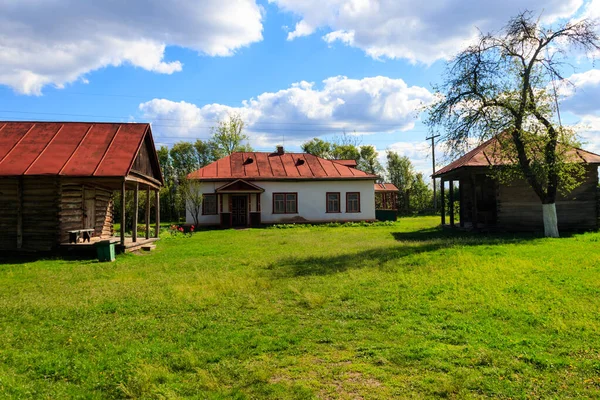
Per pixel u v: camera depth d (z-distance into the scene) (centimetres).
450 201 2353
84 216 1753
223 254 1482
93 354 518
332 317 661
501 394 394
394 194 4903
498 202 2011
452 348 511
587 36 1691
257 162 3397
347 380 434
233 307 724
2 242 1522
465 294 764
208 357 498
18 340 575
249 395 405
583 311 639
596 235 1666
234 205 3131
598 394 390
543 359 468
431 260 1102
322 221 3225
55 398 406
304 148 6844
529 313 639
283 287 875
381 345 529
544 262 1016
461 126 1806
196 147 5834
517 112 1717
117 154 1633
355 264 1120
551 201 1734
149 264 1275
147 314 698
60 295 843
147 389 418
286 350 521
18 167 1531
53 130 1775
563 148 1750
